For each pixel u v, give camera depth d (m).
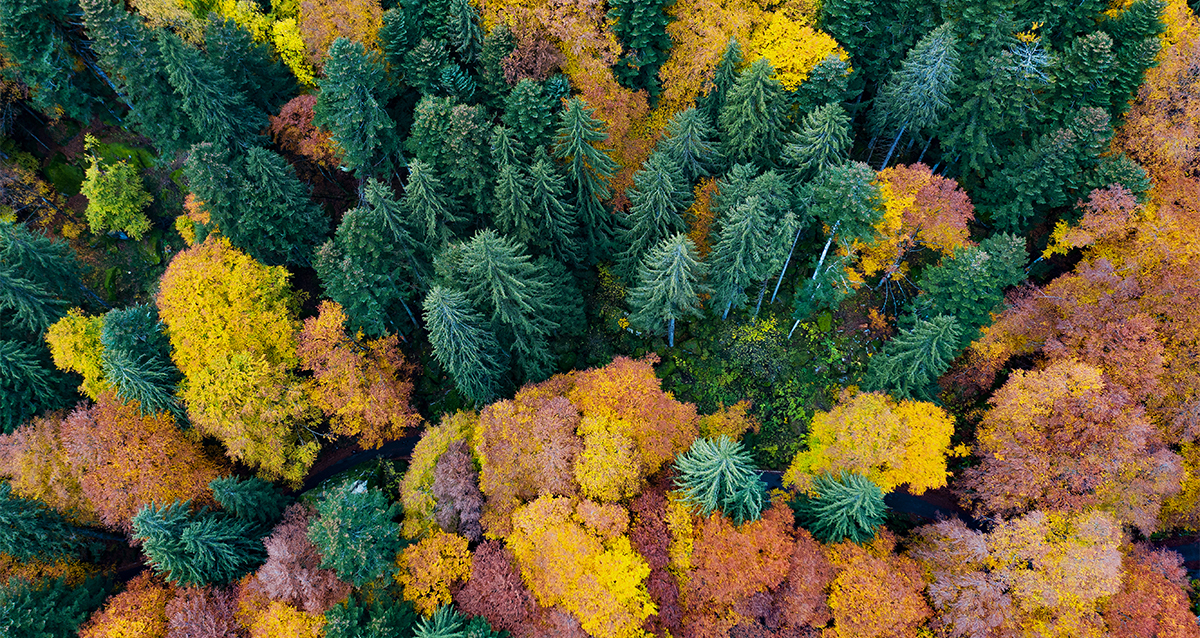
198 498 37.81
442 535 31.75
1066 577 28.41
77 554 37.66
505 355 38.97
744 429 38.44
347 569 29.78
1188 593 34.03
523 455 32.62
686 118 35.81
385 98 39.72
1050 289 36.97
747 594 29.09
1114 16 37.31
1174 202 37.59
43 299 38.34
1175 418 33.59
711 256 37.84
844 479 29.94
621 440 32.47
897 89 37.28
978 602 28.42
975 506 36.31
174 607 31.66
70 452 36.25
